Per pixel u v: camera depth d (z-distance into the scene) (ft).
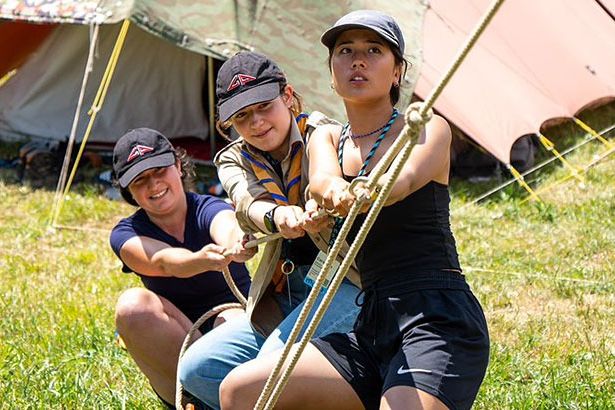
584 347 47.42
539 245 66.13
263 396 29.30
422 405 27.89
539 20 95.50
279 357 30.40
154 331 37.60
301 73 77.82
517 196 77.97
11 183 87.97
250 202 33.96
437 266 29.86
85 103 96.53
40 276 63.98
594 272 59.36
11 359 47.19
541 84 88.94
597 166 83.51
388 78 30.25
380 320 30.12
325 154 31.22
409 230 29.84
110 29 94.58
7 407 42.14
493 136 81.20
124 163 38.04
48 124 97.30
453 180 84.12
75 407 42.14
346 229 27.32
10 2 78.33
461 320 29.17
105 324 51.55
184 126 97.60
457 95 83.30
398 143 25.20
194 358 34.78
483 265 61.98
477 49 88.02
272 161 34.78
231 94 33.73
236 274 39.99
